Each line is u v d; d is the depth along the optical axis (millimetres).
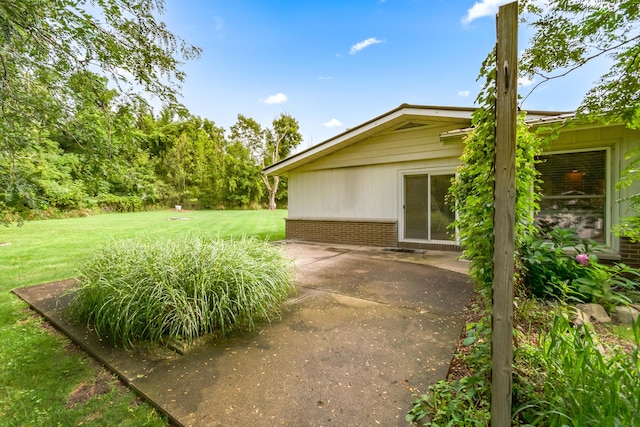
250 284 3008
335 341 2611
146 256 3250
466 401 1738
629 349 2373
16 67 2492
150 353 2504
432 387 1889
